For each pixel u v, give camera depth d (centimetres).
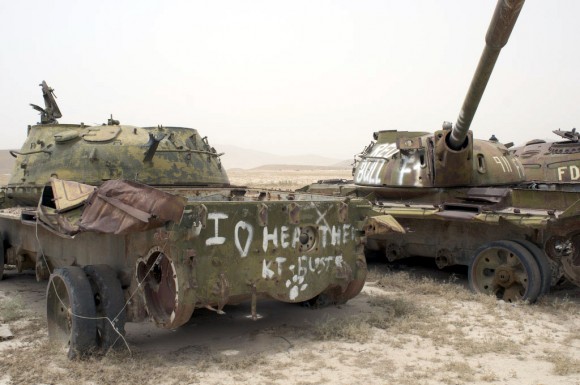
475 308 952
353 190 1381
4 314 870
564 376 640
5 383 610
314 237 799
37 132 1072
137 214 624
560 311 943
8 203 1123
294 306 952
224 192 1034
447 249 1176
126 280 733
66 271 704
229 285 703
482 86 941
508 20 784
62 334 741
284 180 6366
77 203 702
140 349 729
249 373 644
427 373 642
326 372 647
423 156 1228
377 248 1331
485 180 1221
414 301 997
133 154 991
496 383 617
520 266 1009
